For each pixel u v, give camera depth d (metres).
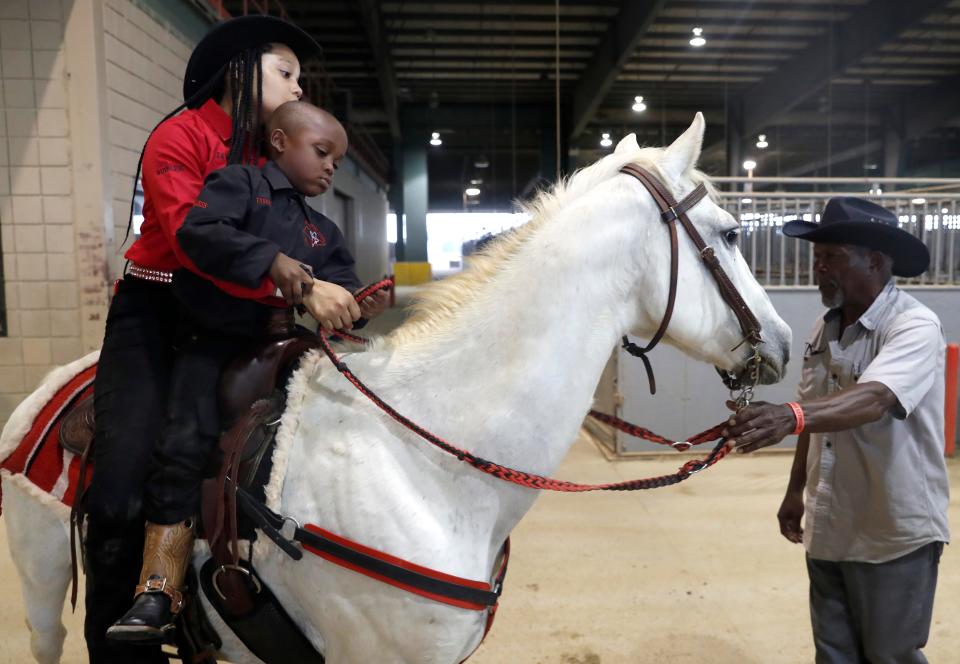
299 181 1.39
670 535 3.64
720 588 3.05
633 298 1.37
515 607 2.88
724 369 1.48
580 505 4.08
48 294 4.25
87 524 1.37
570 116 20.94
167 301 1.47
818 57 14.26
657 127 22.06
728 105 19.09
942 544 1.76
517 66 16.81
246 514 1.27
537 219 1.39
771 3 12.58
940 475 1.70
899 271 1.82
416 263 21.75
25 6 4.05
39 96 4.12
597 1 13.09
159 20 4.95
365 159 15.32
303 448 1.30
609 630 2.71
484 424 1.30
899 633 1.75
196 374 1.32
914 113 18.28
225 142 1.46
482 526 1.32
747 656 2.53
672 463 5.00
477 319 1.33
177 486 1.27
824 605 1.91
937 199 5.03
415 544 1.23
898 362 1.60
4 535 3.48
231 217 1.21
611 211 1.33
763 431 1.40
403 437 1.29
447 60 16.28
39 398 1.57
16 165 4.17
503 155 26.81
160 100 4.97
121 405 1.36
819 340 1.93
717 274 1.36
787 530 2.16
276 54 1.51
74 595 1.42
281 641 1.34
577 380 1.32
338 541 1.22
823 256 1.79
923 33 13.52
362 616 1.25
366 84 18.09
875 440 1.70
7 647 2.54
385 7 13.02
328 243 1.50
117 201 4.39
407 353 1.36
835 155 23.89
